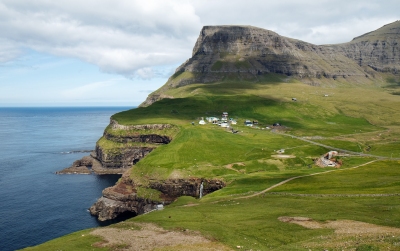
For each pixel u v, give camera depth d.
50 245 60.25
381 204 75.38
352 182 100.06
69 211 126.19
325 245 50.12
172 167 135.12
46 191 150.75
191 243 56.75
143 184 131.50
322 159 145.88
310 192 93.00
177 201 103.19
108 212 121.62
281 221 67.31
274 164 139.50
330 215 69.19
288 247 51.16
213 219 72.12
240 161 145.00
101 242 59.44
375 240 49.22
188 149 157.00
